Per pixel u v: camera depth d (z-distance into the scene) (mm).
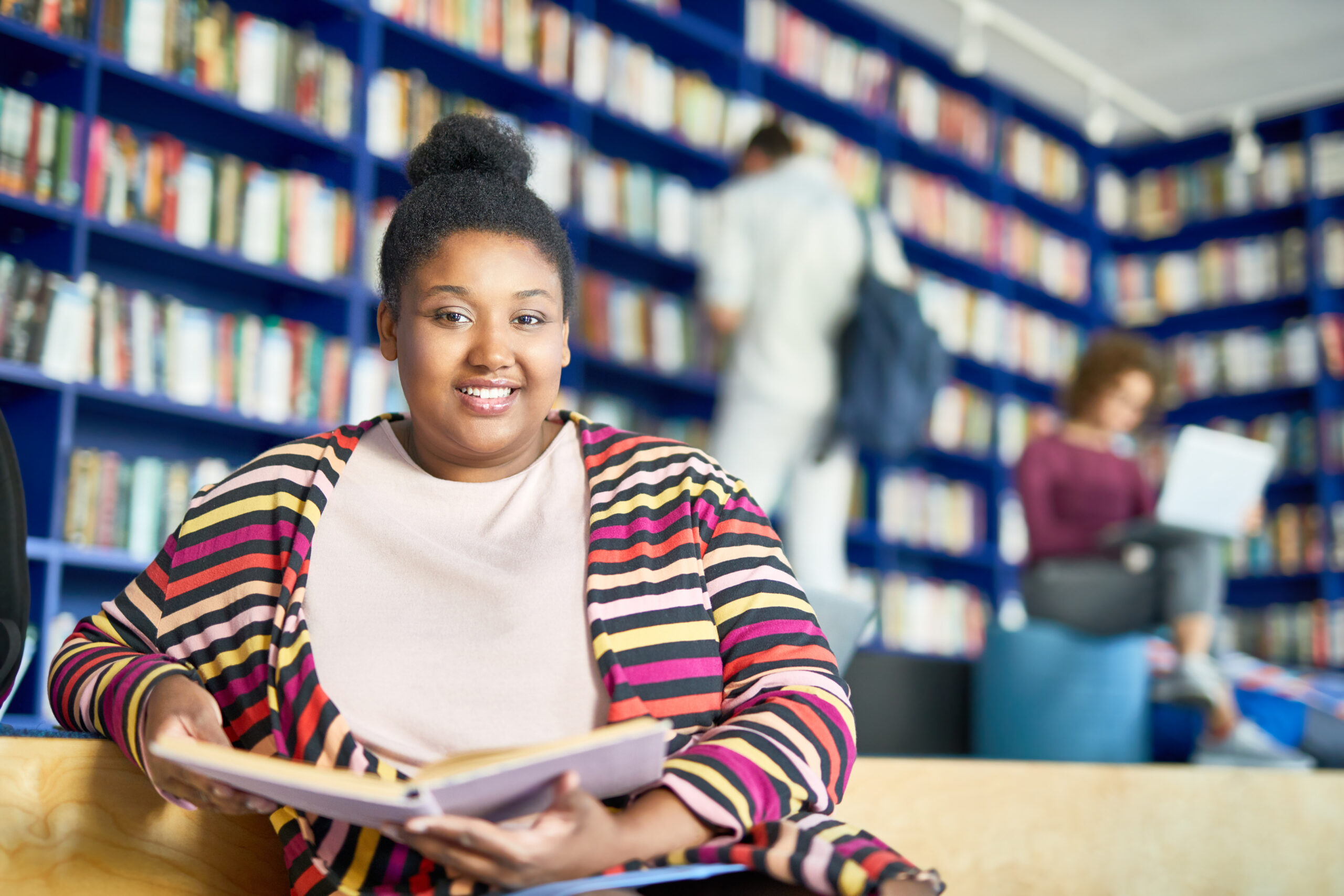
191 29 3064
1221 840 2066
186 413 2971
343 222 3318
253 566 927
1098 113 5484
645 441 989
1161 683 2566
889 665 2578
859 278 3596
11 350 2693
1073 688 2555
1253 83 5492
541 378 937
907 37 5148
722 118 4406
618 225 4023
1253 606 5426
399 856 828
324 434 998
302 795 734
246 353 3096
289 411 3158
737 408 3639
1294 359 5367
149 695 856
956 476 5270
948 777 1593
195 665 926
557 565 907
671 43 4430
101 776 943
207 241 3059
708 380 4227
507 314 930
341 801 713
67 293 2783
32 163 2773
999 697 2615
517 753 704
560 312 969
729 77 4484
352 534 926
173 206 3008
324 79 3316
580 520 937
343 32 3436
